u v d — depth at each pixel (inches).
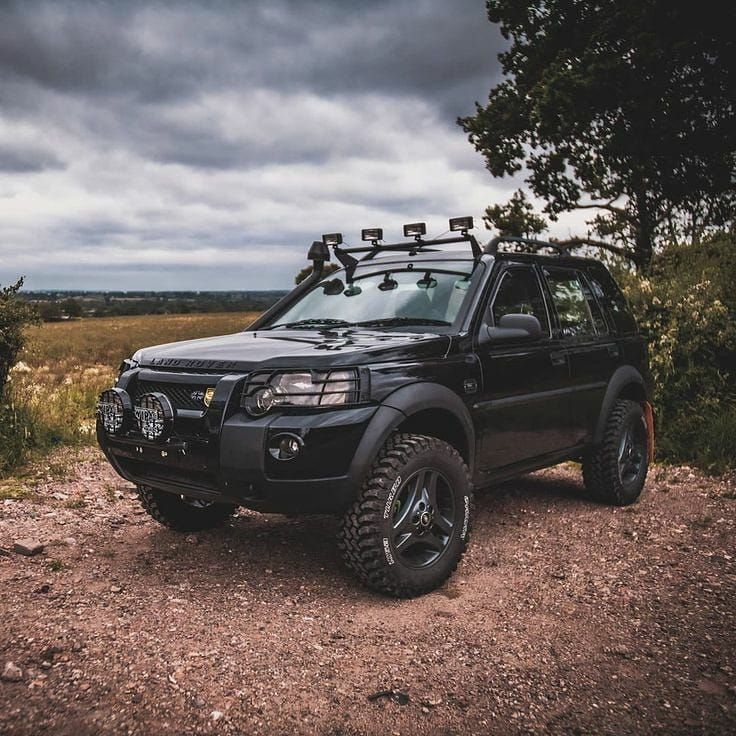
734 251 382.0
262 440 130.3
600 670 113.6
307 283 202.8
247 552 169.5
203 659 114.0
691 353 315.6
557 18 769.6
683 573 158.6
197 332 1982.0
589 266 221.9
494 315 171.5
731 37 629.6
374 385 137.7
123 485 236.8
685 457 285.1
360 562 137.5
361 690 106.0
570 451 197.9
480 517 205.2
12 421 277.3
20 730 92.1
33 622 125.4
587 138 722.8
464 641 123.5
